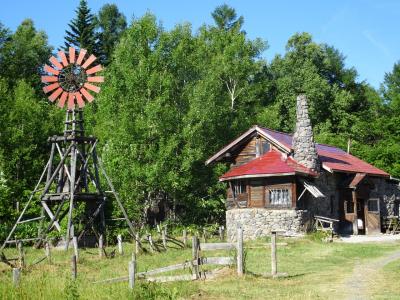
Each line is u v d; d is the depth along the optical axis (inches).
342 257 970.7
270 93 2866.6
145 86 1750.7
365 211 1568.7
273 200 1371.8
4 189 1485.0
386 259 934.4
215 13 2979.8
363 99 3019.2
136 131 1685.5
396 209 1782.7
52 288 594.6
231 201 1454.2
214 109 1859.0
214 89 1924.2
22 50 2479.1
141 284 611.5
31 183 1829.5
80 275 773.9
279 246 1134.4
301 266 858.1
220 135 1977.1
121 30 3014.3
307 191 1390.3
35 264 883.4
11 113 1884.8
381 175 1685.5
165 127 1737.2
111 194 1573.6
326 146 1830.7
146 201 1704.0
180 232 1579.7
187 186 1849.2
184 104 1894.7
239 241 728.3
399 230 1617.9
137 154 1702.8
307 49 2856.8
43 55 2608.3
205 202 1802.4
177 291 602.2
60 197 1261.1
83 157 1312.7
